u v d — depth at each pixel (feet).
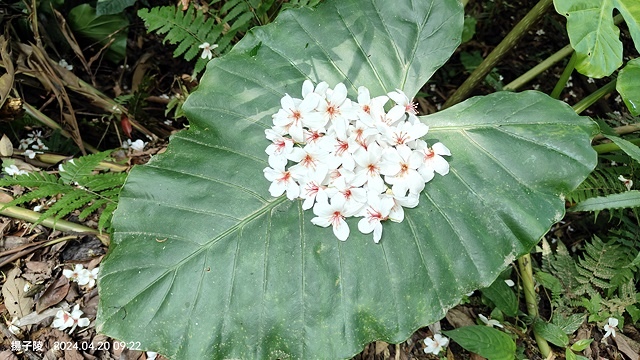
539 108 1.50
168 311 1.32
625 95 1.70
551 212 1.41
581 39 1.55
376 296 1.39
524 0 3.28
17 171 1.98
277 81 1.60
